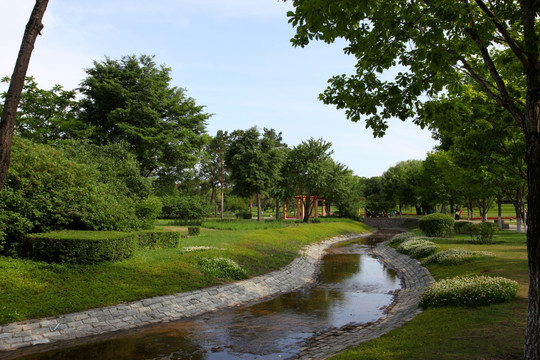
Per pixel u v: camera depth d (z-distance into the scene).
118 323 9.08
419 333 7.04
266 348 7.75
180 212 38.28
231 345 7.94
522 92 8.73
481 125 9.19
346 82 6.94
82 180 14.88
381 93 6.82
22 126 27.52
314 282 16.28
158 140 34.06
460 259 14.73
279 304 12.02
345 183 54.25
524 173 15.32
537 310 4.40
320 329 9.18
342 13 5.32
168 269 12.70
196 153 41.44
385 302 12.31
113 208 15.23
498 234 27.36
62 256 10.78
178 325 9.46
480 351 5.50
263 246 20.81
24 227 11.67
